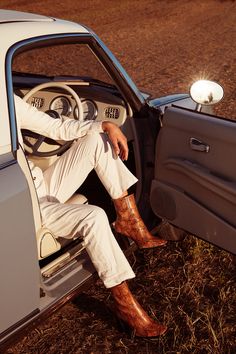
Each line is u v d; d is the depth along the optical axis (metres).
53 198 2.91
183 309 3.02
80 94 3.39
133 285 3.27
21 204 2.17
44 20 2.75
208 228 2.99
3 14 2.74
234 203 2.80
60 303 2.55
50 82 3.23
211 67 10.30
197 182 2.97
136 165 3.30
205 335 2.82
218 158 2.84
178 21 17.59
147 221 3.32
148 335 2.75
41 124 2.87
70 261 2.73
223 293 3.05
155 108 3.28
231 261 3.41
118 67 3.06
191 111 2.99
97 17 17.62
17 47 2.42
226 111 6.92
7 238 2.13
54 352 2.74
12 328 2.29
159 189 3.23
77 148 2.92
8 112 2.27
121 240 3.08
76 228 2.64
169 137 3.10
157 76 9.37
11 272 2.18
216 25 17.05
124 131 3.28
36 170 2.90
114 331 2.89
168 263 3.48
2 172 2.15
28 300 2.32
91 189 3.63
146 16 18.48
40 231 2.50
